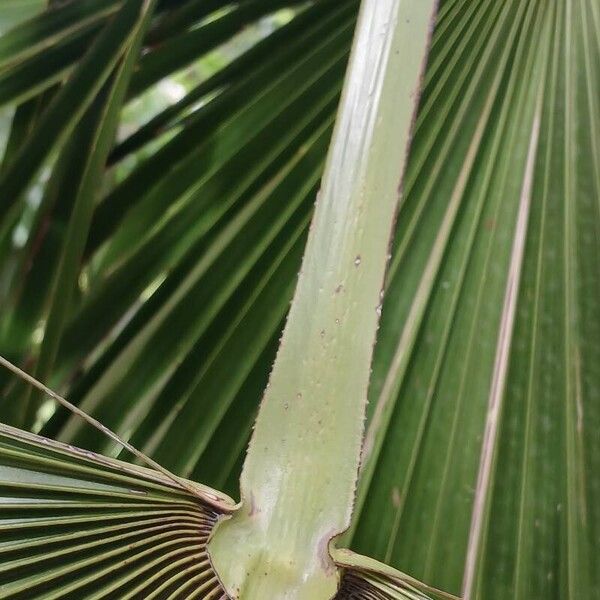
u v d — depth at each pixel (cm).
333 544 50
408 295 73
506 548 67
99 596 52
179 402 73
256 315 73
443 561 67
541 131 75
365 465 69
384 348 71
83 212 72
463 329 72
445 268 73
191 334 73
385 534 68
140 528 52
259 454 51
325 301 53
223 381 72
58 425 73
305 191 75
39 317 75
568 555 67
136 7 71
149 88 80
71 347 75
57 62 74
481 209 74
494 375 70
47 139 73
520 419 70
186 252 75
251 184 76
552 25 76
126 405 73
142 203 78
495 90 76
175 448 72
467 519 68
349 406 52
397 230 74
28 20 73
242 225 75
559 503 68
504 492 68
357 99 55
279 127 76
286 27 77
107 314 75
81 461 52
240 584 50
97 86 72
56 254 75
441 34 75
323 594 50
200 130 77
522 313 71
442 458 69
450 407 70
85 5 73
